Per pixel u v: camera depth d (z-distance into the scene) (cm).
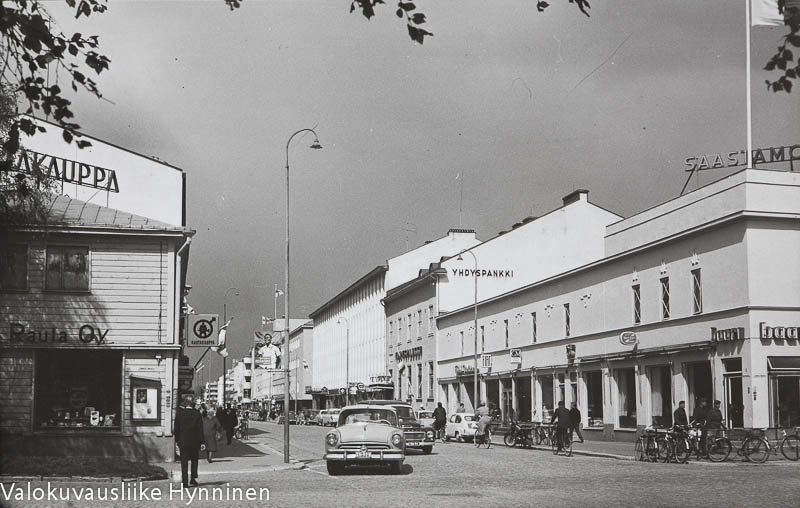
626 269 3975
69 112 1013
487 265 6512
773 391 3023
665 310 3650
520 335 5200
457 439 4766
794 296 3103
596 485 1970
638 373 3788
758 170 3144
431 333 6775
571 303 4538
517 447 4012
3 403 2761
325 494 1797
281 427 8488
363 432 2380
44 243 2839
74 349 2820
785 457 2834
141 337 2869
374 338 8838
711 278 3309
